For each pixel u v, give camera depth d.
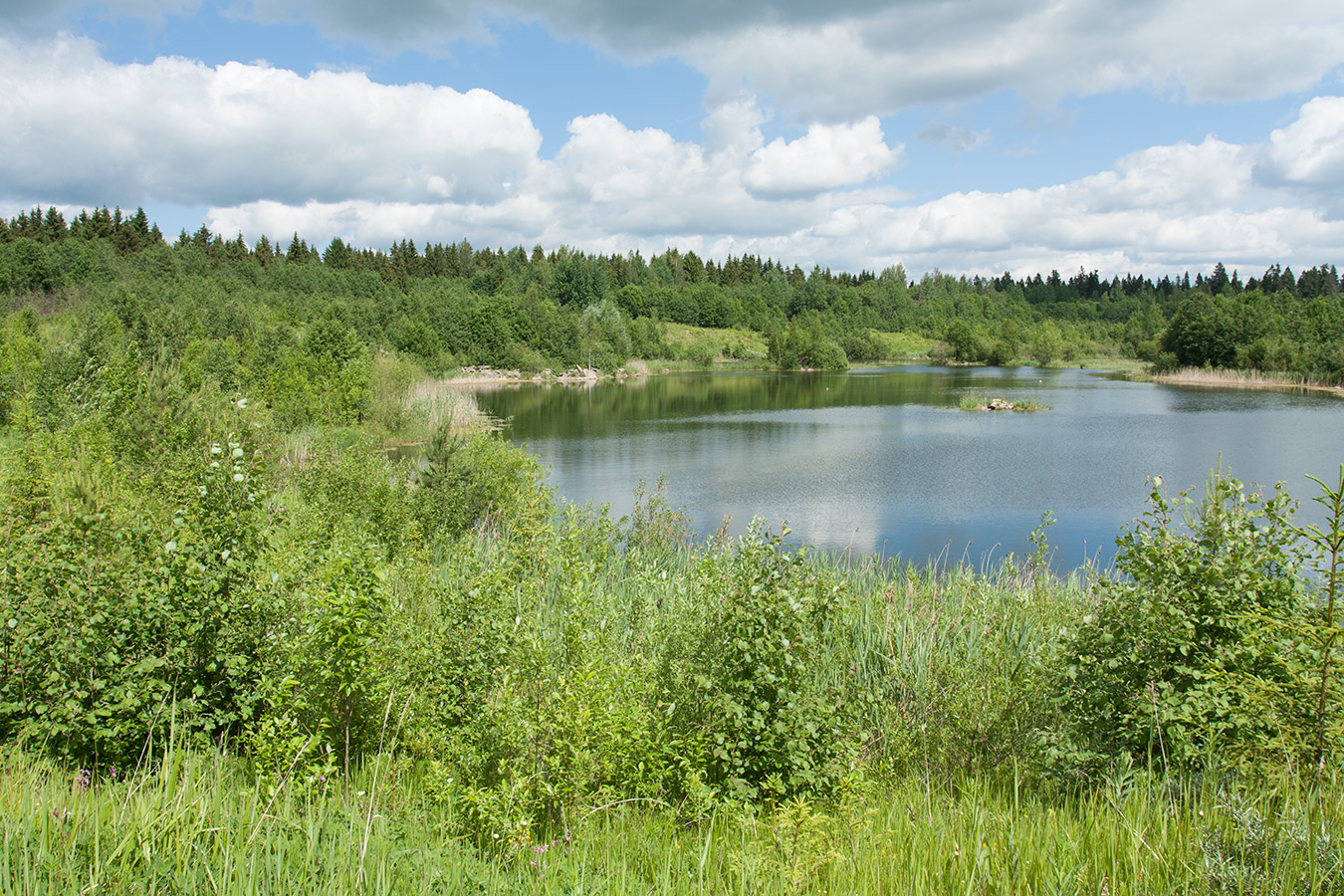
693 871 3.80
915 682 6.49
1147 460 28.06
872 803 4.62
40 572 4.68
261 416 8.30
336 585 4.95
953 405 50.34
